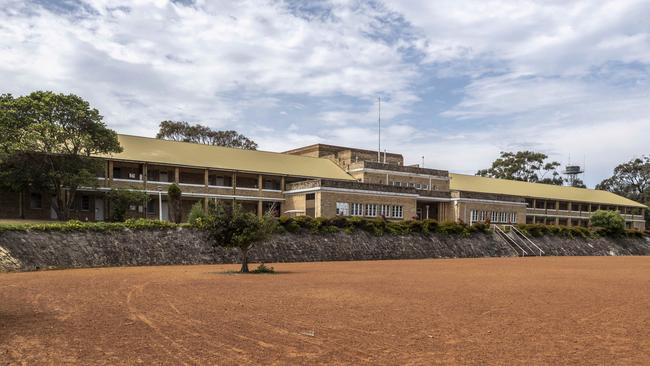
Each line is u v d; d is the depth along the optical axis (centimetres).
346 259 4262
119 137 5478
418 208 6775
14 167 4069
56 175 3966
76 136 4112
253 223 2802
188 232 3644
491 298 1788
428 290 2002
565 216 8731
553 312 1504
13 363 900
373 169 6562
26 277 2386
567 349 1055
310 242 4175
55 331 1152
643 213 10156
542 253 5803
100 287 1958
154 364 902
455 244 5169
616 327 1291
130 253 3316
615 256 6344
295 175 5991
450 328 1249
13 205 4522
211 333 1150
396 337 1143
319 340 1103
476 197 6825
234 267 3203
